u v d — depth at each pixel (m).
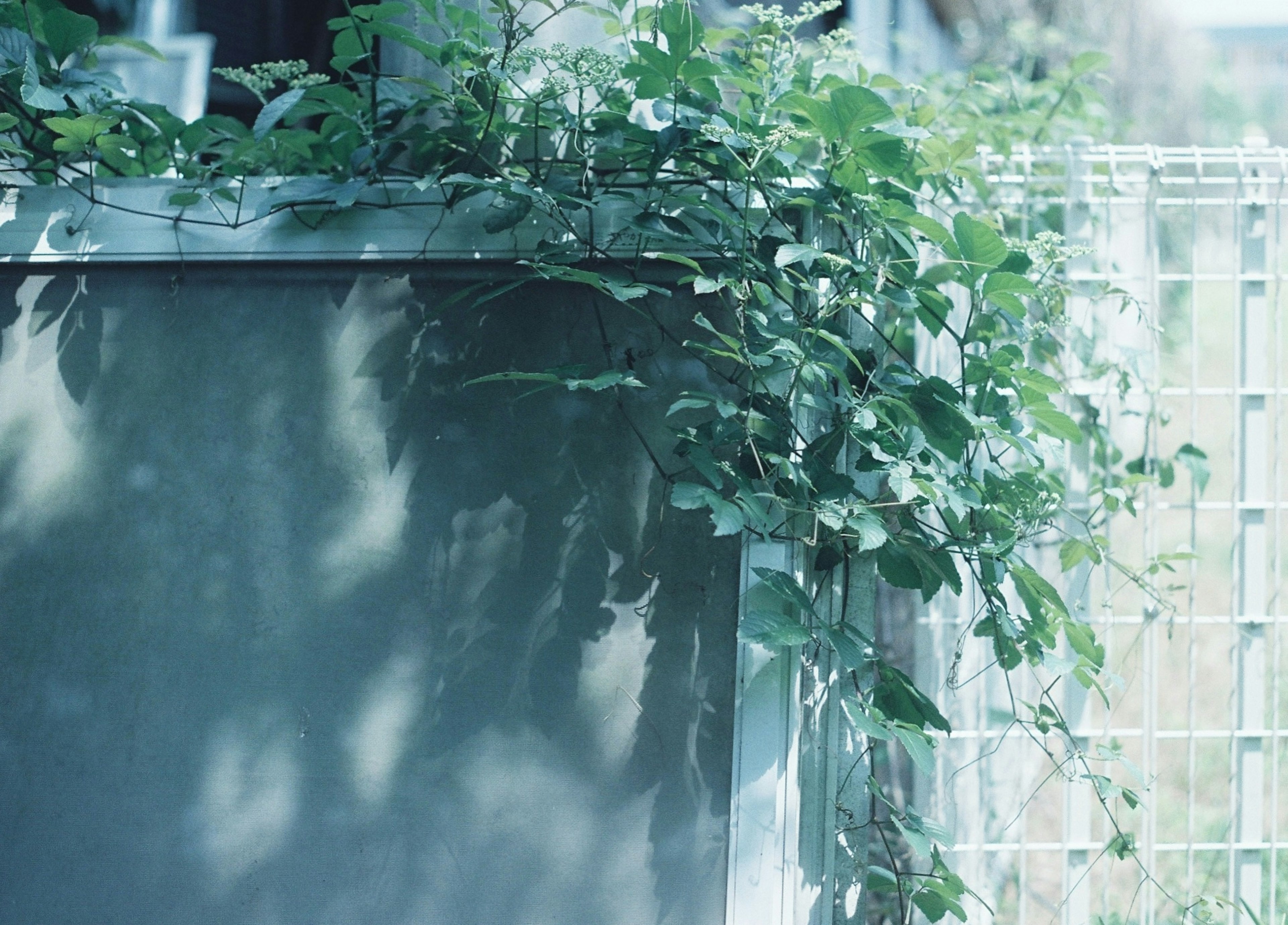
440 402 1.74
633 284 1.57
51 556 1.75
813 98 1.63
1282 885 2.38
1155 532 2.14
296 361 1.76
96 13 3.31
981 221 1.62
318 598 1.72
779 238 1.67
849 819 1.75
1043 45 4.31
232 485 1.75
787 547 1.66
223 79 3.39
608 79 1.60
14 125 1.80
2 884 1.70
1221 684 3.40
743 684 1.64
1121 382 2.12
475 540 1.71
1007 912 2.55
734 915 1.61
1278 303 2.07
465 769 1.68
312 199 1.71
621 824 1.65
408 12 1.90
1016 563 1.74
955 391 1.60
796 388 1.67
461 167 1.76
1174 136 6.40
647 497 1.69
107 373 1.78
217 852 1.69
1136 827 2.64
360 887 1.67
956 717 2.29
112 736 1.71
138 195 1.79
